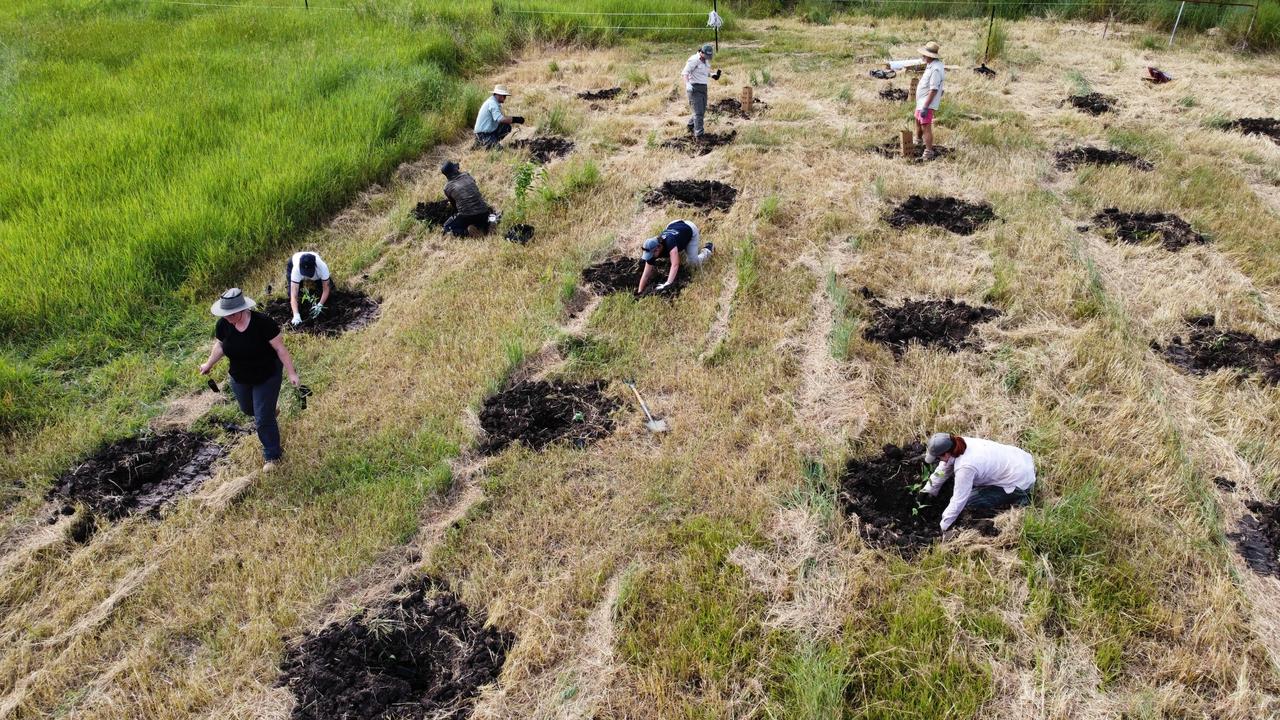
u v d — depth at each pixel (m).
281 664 4.68
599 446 6.19
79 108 11.92
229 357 5.67
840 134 12.05
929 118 10.80
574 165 11.10
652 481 5.81
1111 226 9.23
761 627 4.73
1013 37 18.36
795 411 6.40
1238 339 7.25
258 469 6.08
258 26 16.36
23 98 12.05
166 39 15.57
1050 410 6.43
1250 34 16.75
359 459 6.11
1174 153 11.12
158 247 8.27
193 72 13.51
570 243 9.11
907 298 7.94
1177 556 5.06
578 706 4.37
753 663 4.52
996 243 8.84
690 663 4.56
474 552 5.31
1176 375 6.86
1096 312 7.55
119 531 5.58
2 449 6.26
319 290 8.35
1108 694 4.36
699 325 7.57
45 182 9.34
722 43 18.64
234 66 13.85
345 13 17.70
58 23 16.42
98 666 4.74
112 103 12.11
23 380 6.75
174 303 8.00
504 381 6.95
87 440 6.31
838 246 8.91
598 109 13.70
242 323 5.54
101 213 8.73
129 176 9.73
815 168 10.84
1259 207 9.61
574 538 5.37
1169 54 16.67
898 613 4.72
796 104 13.43
